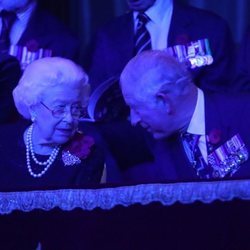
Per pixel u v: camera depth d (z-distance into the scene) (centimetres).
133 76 704
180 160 751
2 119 937
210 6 1395
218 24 1138
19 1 1156
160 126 719
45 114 693
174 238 603
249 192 577
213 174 733
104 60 1151
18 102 706
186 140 744
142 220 602
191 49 1122
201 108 735
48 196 602
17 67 955
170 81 698
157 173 783
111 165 849
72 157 719
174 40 1128
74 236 615
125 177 836
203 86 1116
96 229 610
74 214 609
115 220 605
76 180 712
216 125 734
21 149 726
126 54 1138
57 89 686
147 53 718
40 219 616
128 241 607
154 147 802
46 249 620
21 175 718
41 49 1164
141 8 1134
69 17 1414
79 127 896
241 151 729
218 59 1123
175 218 598
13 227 620
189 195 582
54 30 1183
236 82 1108
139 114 718
